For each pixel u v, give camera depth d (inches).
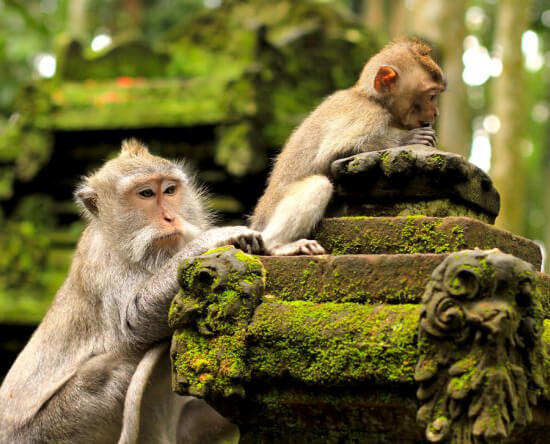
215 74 589.0
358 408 190.5
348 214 234.1
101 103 550.3
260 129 528.4
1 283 555.8
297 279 202.8
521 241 227.5
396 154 221.9
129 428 235.1
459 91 815.1
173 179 275.1
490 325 167.2
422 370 174.4
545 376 182.9
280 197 278.2
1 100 961.5
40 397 268.1
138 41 594.2
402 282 192.2
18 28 952.3
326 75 564.7
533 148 1325.0
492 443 167.9
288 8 609.0
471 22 1199.6
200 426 268.1
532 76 1242.6
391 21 1141.1
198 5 1098.1
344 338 186.7
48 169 574.9
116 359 261.3
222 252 203.0
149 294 250.2
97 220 276.7
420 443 189.3
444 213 219.8
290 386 195.8
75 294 275.9
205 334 199.0
